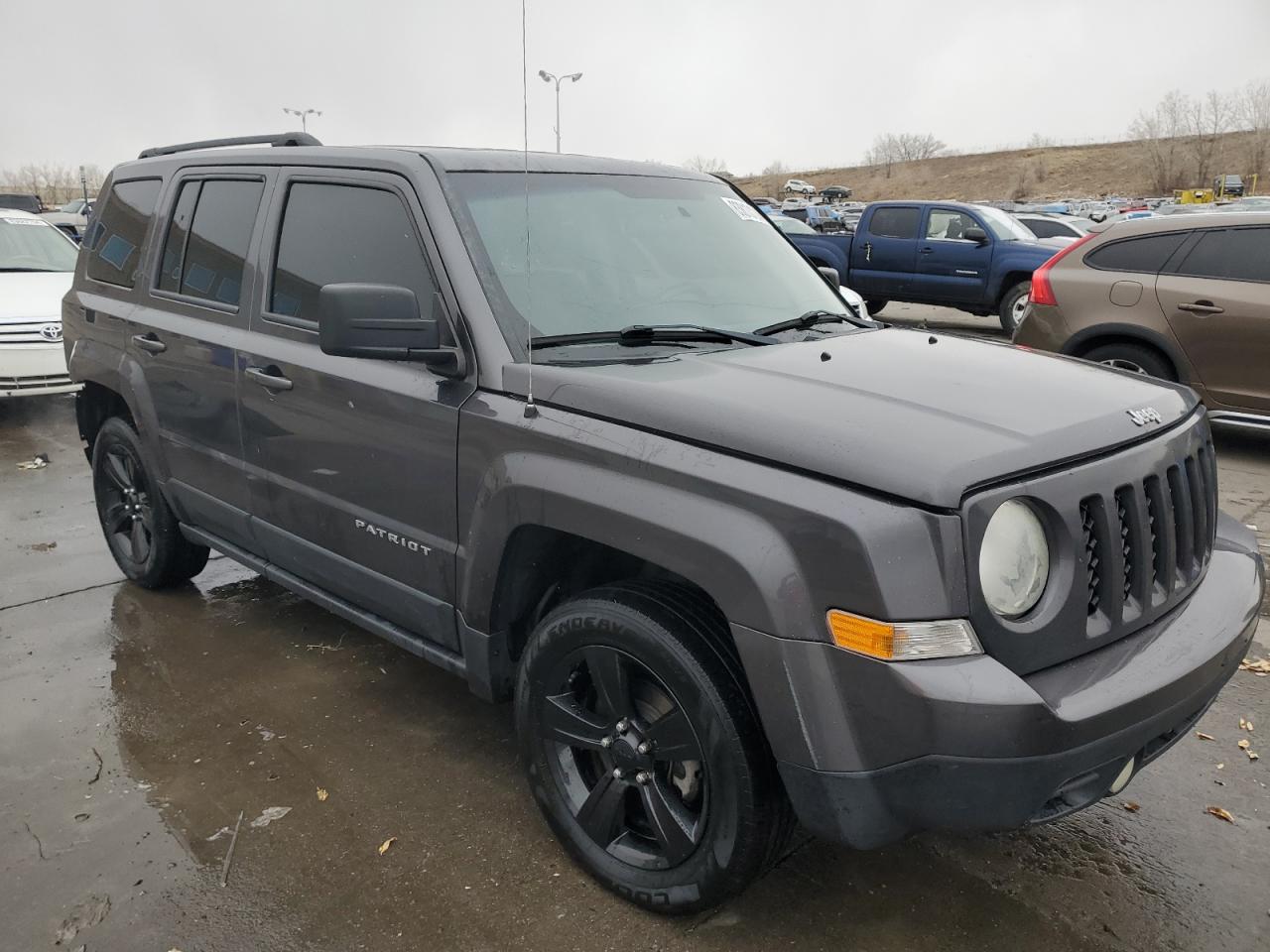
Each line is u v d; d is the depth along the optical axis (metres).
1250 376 6.78
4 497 6.26
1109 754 2.06
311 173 3.38
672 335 2.92
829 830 2.11
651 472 2.29
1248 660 3.92
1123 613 2.24
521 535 2.63
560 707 2.60
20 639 4.18
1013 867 2.72
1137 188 72.38
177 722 3.50
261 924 2.51
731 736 2.21
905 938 2.45
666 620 2.31
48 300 8.29
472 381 2.73
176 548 4.44
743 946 2.42
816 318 3.34
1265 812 2.96
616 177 3.49
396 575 3.06
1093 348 7.54
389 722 3.50
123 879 2.68
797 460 2.11
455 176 3.04
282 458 3.41
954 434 2.15
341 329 2.54
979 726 1.93
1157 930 2.48
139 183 4.42
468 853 2.79
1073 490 2.13
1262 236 6.78
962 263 13.62
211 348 3.66
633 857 2.54
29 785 3.12
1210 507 2.66
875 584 1.96
